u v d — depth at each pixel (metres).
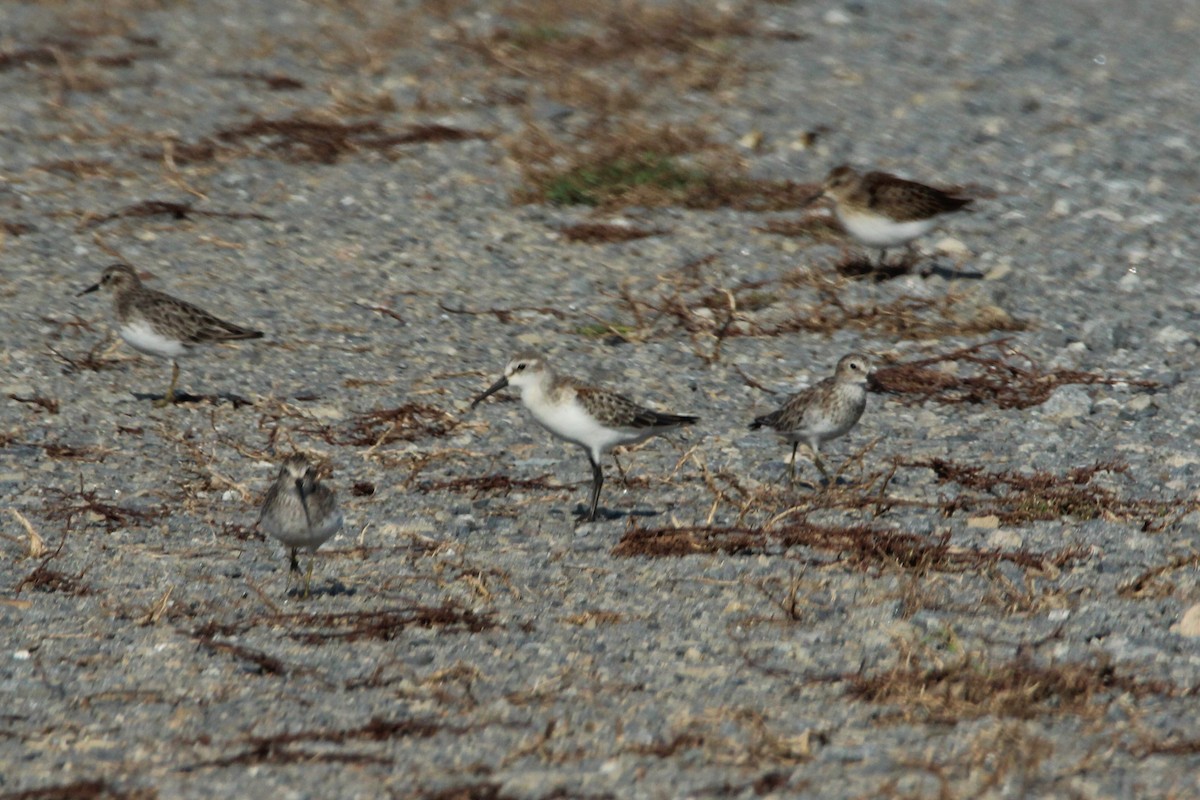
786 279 19.98
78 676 9.73
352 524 12.80
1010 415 15.81
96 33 33.34
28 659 10.00
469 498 13.61
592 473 14.05
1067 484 13.47
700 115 27.80
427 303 19.11
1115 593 10.96
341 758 8.47
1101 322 18.25
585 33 33.59
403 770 8.36
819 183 24.14
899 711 9.05
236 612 10.85
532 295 19.53
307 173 24.41
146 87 29.25
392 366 17.08
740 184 23.70
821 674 9.61
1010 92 30.02
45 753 8.62
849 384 13.45
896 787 8.02
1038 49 34.03
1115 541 12.09
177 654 10.09
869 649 10.02
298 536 10.89
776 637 10.27
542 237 21.73
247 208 22.70
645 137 25.64
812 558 11.84
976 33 35.66
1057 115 28.41
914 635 10.17
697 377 16.92
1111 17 38.72
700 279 20.05
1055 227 22.11
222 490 13.64
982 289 19.31
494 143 26.00
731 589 11.23
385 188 23.73
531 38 32.66
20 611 10.83
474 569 11.60
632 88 29.39
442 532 12.59
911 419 15.73
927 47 33.97
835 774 8.20
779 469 14.22
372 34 33.41
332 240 21.41
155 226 21.80
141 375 16.61
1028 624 10.36
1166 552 11.80
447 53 31.94
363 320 18.50
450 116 27.52
